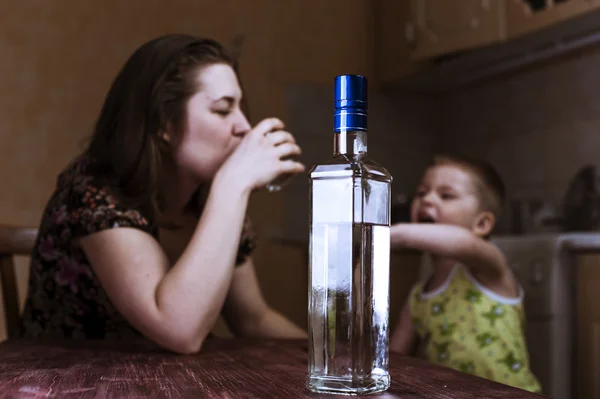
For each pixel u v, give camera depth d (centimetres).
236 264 121
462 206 162
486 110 293
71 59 258
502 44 240
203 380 60
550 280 164
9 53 248
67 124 256
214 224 89
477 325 144
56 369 67
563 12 210
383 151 307
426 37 267
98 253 94
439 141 320
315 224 56
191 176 106
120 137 103
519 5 228
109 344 90
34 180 250
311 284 56
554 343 163
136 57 106
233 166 94
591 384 177
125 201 99
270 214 282
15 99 249
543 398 54
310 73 297
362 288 54
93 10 262
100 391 55
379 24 304
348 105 57
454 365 144
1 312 231
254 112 285
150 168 102
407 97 315
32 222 249
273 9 292
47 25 254
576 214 224
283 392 55
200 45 106
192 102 101
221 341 95
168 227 114
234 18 285
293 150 97
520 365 141
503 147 283
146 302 85
